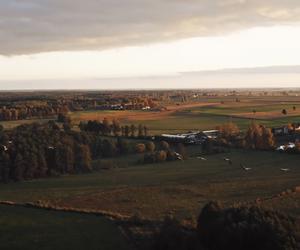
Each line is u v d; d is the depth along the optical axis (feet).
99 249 120.57
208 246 111.45
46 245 124.36
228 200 203.51
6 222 147.95
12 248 122.42
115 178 274.98
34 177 293.23
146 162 326.24
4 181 280.31
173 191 229.25
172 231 116.06
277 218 110.83
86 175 294.46
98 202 205.46
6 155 287.28
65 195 226.79
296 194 208.95
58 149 309.22
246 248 105.70
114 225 141.69
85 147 323.37
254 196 209.77
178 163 319.06
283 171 276.82
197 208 188.75
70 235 132.67
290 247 103.14
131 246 121.60
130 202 204.85
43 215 157.17
